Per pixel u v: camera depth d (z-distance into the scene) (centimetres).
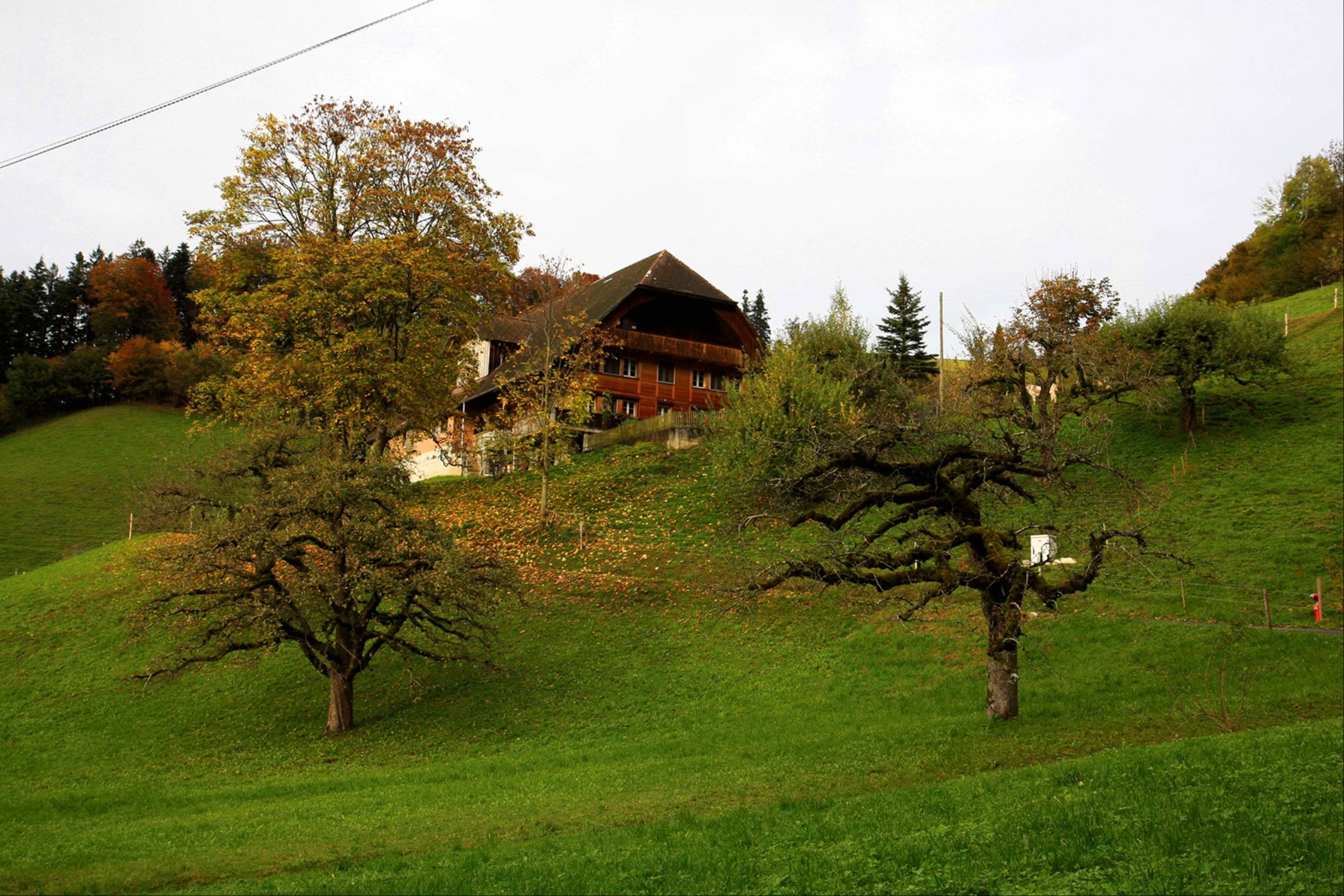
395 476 3272
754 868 1215
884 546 3831
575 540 4516
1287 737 1677
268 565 2962
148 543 5281
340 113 4478
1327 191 8775
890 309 8094
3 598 4781
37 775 2816
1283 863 1043
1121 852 1123
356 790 2223
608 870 1253
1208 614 2928
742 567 3931
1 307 12188
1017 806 1365
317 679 3478
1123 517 3803
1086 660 2744
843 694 2816
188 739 3073
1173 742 1775
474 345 6925
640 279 6316
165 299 12256
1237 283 9081
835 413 4478
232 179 4281
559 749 2617
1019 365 3572
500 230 4634
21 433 10131
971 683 2736
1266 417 4569
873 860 1188
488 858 1405
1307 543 3325
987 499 3516
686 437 5497
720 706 2869
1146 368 4091
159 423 10362
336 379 4016
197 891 1342
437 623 3158
